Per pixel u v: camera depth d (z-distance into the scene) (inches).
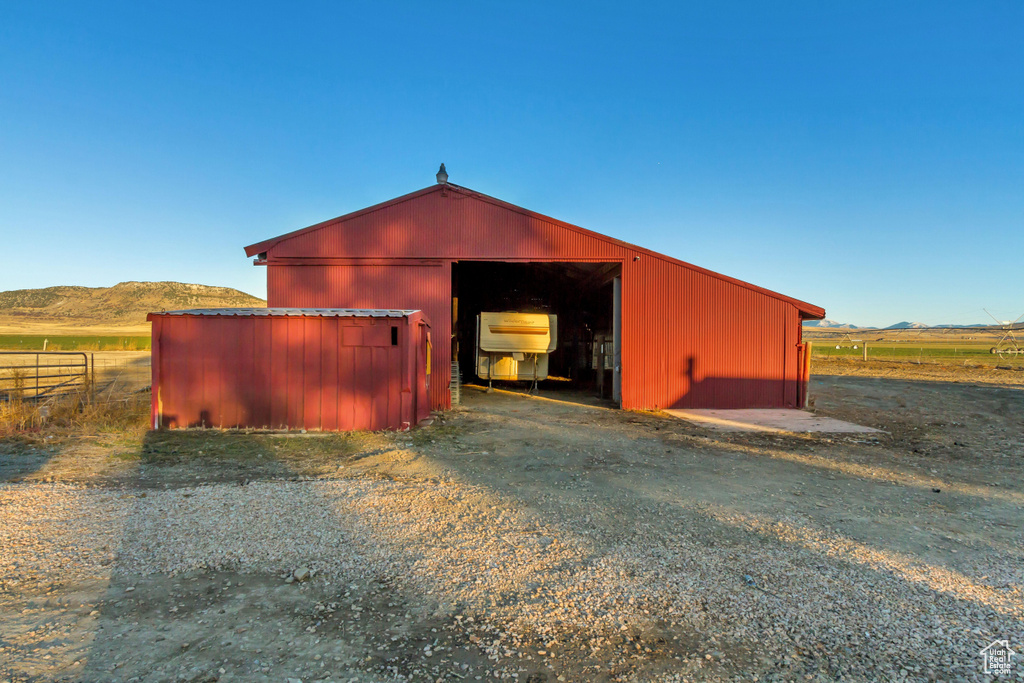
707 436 417.4
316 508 213.3
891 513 229.8
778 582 160.4
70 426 392.8
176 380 404.5
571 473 294.2
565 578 161.3
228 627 132.6
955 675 117.2
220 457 313.9
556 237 571.2
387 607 143.9
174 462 297.3
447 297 565.6
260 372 408.2
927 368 1376.7
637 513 223.9
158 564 163.3
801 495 255.6
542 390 807.1
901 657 123.8
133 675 113.1
